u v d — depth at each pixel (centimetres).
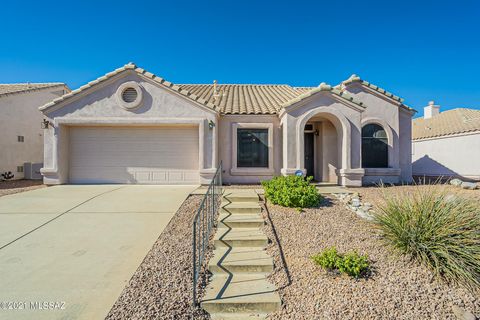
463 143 1911
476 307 410
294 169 1165
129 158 1290
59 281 448
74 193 1059
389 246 558
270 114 1313
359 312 395
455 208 565
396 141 1394
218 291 445
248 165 1315
